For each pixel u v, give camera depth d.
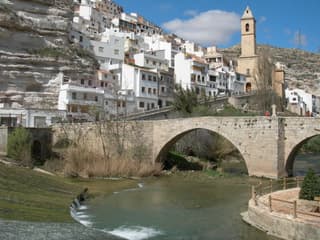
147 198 32.50
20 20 77.25
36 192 29.34
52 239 18.06
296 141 41.88
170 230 21.98
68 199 29.02
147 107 86.56
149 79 88.00
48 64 78.31
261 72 87.56
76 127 56.03
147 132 52.09
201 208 28.12
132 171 46.50
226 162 61.75
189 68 98.56
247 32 123.12
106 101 78.19
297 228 18.53
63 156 50.16
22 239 17.42
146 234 21.19
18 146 45.56
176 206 28.97
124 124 53.19
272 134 42.41
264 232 20.58
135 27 165.38
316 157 72.19
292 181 39.41
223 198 32.12
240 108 87.12
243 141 44.66
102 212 26.88
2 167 32.81
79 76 81.75
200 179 44.59
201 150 61.19
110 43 96.75
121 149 52.69
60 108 74.19
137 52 112.31
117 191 36.19
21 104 73.06
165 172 49.09
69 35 87.56
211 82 105.06
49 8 83.25
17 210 22.98
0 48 74.00
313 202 21.12
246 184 39.75
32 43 79.06
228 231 21.27
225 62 131.50
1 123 62.69
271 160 42.28
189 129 48.66
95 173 44.91
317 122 40.41
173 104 76.12
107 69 92.88
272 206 22.33
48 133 55.91
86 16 142.25
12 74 73.75
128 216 25.61
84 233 19.98
